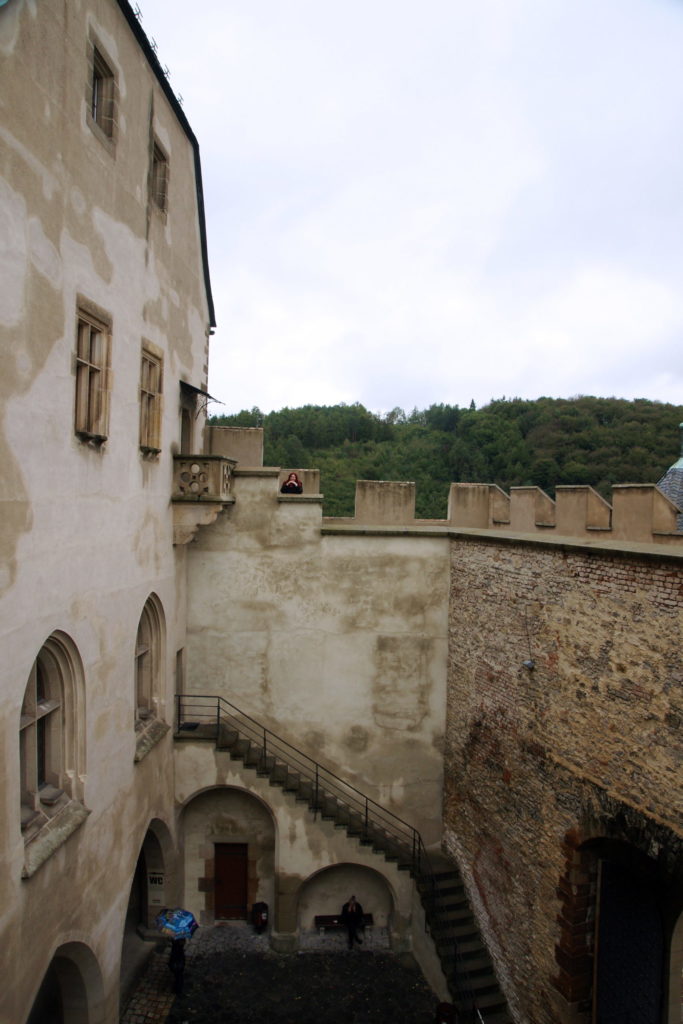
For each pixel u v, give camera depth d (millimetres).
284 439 65312
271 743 17484
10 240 8195
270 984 15008
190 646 17344
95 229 10797
